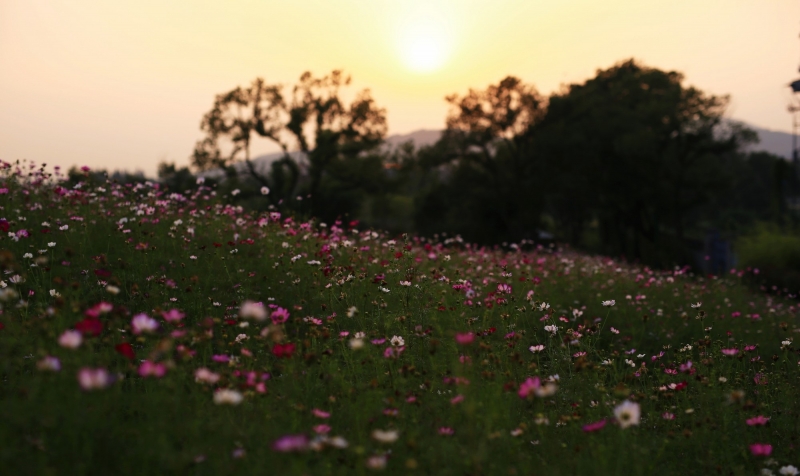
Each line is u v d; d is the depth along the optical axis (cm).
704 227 7981
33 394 305
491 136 4456
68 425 292
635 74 4544
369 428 368
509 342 509
